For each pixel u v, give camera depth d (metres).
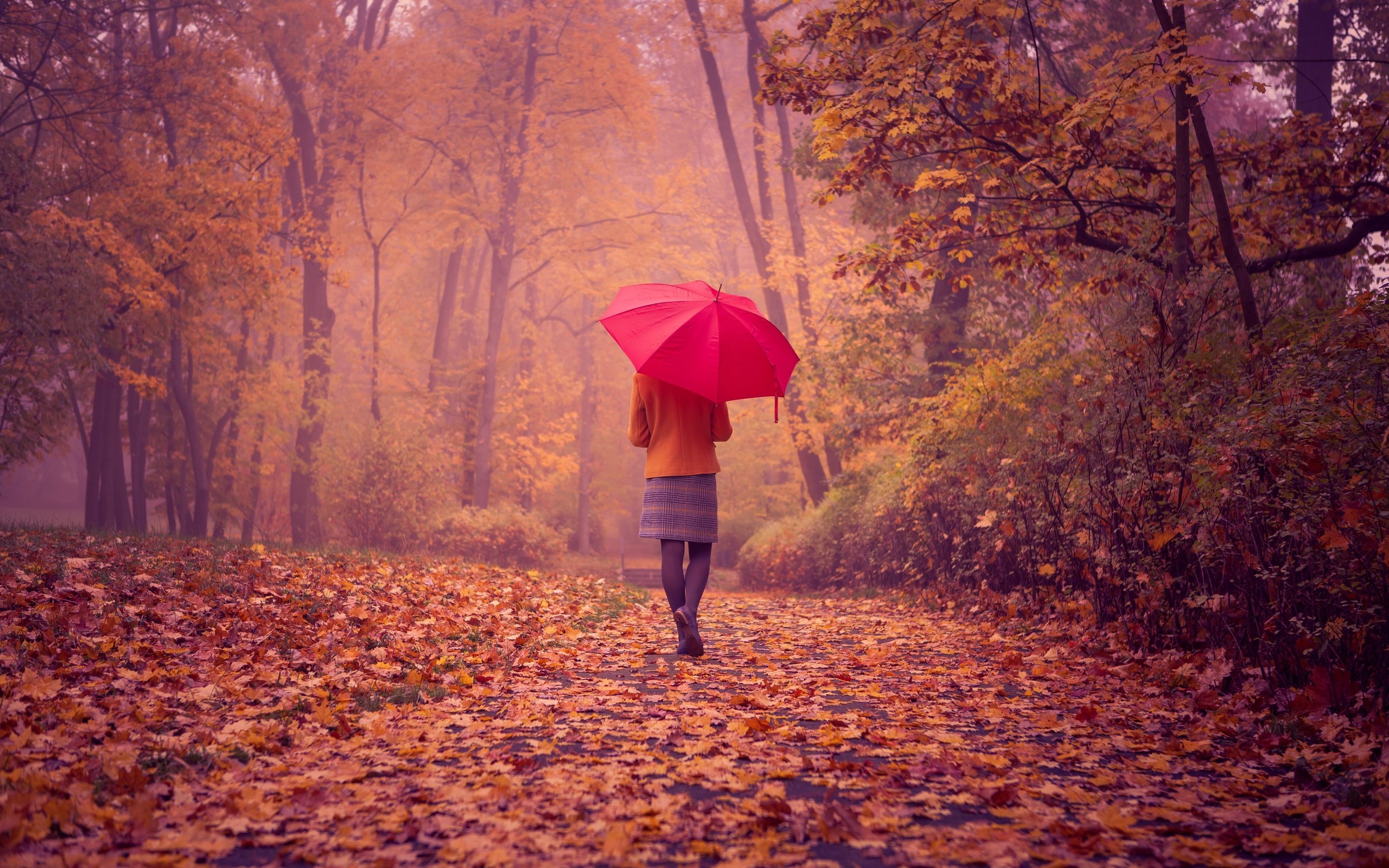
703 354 4.72
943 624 8.16
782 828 2.48
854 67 8.39
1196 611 5.18
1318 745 3.41
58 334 13.75
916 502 10.98
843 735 3.56
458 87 24.78
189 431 19.62
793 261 19.45
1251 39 13.62
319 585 6.99
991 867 2.23
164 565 6.86
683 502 5.05
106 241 15.02
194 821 2.41
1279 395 4.34
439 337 27.84
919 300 16.91
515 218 25.80
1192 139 8.76
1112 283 7.76
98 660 4.16
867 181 14.40
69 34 16.27
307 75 23.45
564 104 25.53
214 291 20.14
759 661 5.47
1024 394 8.61
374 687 4.21
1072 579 7.14
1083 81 13.51
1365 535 3.72
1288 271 7.64
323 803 2.62
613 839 2.31
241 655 4.54
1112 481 6.26
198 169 17.47
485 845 2.29
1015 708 4.25
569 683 4.62
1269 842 2.42
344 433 22.33
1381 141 8.33
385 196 25.56
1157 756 3.38
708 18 21.17
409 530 19.62
